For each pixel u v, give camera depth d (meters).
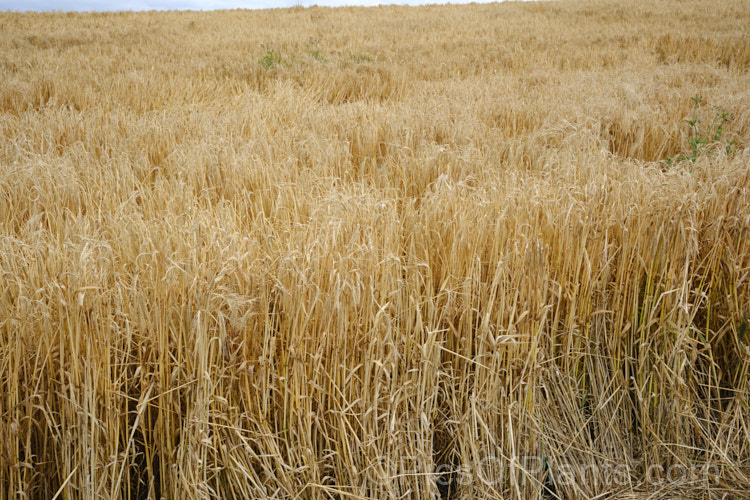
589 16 20.59
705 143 4.66
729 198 2.78
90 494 1.81
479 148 4.56
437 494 2.15
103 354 1.83
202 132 5.03
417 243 2.58
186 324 1.92
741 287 2.61
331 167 4.10
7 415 1.77
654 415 2.49
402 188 3.93
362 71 9.44
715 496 2.32
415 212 2.89
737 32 13.73
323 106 6.81
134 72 8.34
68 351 1.85
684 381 2.46
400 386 2.10
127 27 17.81
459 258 2.41
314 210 2.70
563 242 2.51
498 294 2.37
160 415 1.88
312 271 2.08
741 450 2.47
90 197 3.37
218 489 1.95
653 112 5.88
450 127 5.22
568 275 2.52
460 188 3.17
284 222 2.94
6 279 1.97
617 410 2.52
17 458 1.77
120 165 3.93
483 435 2.21
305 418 1.97
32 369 1.86
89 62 9.97
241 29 17.28
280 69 9.04
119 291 1.94
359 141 4.85
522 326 2.26
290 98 6.74
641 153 5.16
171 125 5.19
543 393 2.45
